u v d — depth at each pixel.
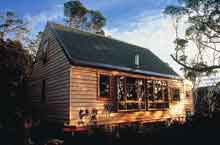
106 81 15.43
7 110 15.57
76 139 12.00
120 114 15.71
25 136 11.88
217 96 15.10
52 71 16.17
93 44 17.73
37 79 18.88
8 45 17.48
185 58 18.92
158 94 19.27
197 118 11.59
